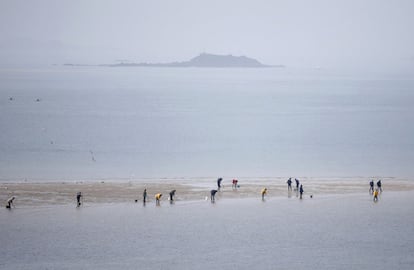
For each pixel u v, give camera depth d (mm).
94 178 102438
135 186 93125
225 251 62031
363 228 70375
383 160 121312
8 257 59812
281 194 88438
